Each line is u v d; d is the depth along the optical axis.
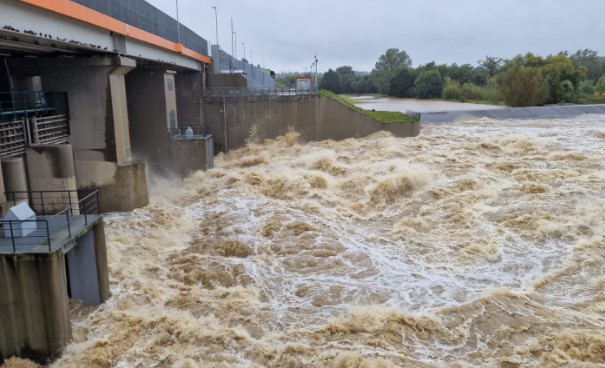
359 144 44.72
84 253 16.78
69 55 27.94
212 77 53.59
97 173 29.27
